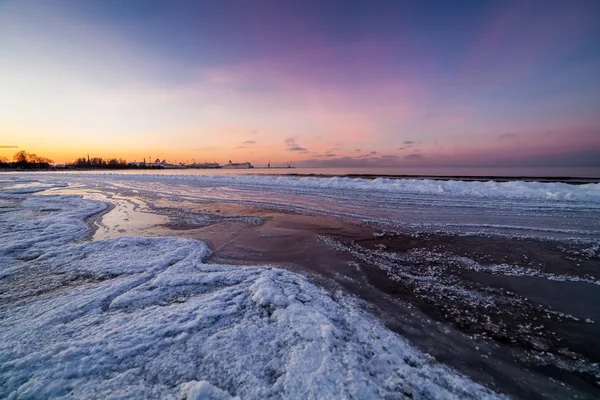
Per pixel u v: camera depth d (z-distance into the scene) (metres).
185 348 2.63
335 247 5.70
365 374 2.28
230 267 4.62
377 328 2.92
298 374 2.26
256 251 5.53
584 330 2.95
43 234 6.66
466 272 4.46
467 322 3.11
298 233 6.73
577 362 2.49
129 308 3.37
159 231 7.07
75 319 3.12
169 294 3.73
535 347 2.70
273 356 2.51
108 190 16.69
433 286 3.98
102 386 2.19
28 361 2.44
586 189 12.33
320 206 10.26
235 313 3.23
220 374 2.32
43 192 15.85
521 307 3.42
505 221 7.73
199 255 5.19
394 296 3.69
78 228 7.27
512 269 4.56
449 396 2.08
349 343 2.65
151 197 13.32
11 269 4.55
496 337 2.85
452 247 5.65
